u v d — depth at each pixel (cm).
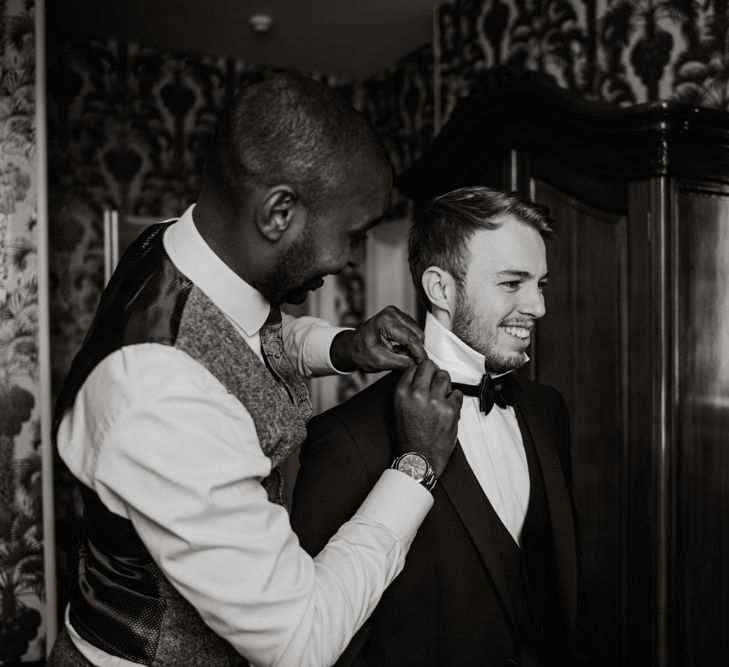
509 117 230
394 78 455
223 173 83
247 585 75
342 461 114
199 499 75
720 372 201
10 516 280
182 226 91
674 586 192
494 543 114
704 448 199
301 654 76
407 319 114
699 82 247
